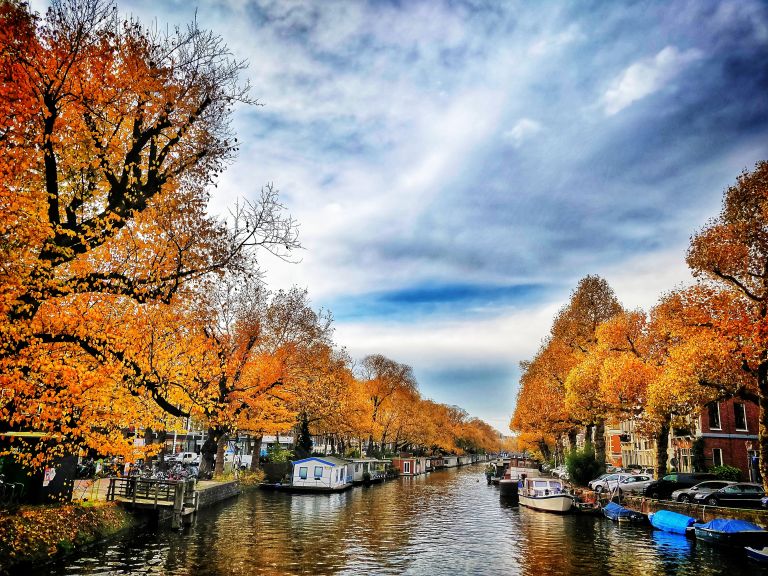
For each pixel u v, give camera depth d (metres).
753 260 28.69
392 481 80.50
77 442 16.75
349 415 69.19
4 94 13.45
